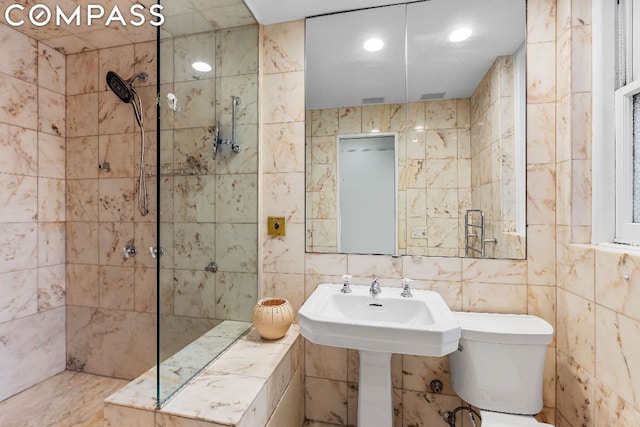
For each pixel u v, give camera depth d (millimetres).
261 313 1465
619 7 1203
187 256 1221
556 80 1390
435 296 1410
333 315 1376
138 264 1943
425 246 1537
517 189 1445
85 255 2035
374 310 1401
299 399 1580
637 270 945
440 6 1513
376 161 1592
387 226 1580
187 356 1193
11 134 1767
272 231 1706
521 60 1435
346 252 1620
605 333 1087
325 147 1643
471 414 1365
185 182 1211
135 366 1954
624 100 1168
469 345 1266
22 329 1825
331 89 1633
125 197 1957
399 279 1559
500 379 1233
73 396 1795
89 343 2037
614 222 1204
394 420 1562
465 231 1499
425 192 1540
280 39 1688
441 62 1518
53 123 1980
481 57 1477
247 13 1599
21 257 1818
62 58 2025
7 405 1707
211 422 951
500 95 1457
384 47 1573
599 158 1219
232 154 1573
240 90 1644
